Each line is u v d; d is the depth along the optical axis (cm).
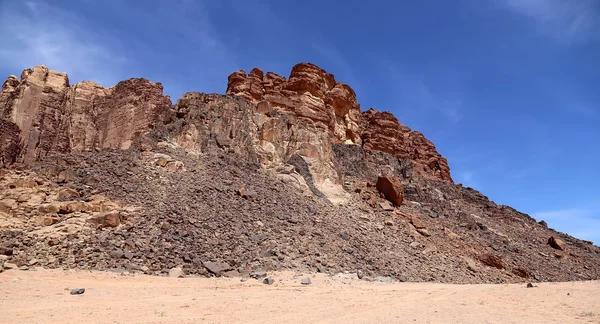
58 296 1819
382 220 4509
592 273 4781
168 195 3484
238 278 2514
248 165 4519
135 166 3819
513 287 2356
